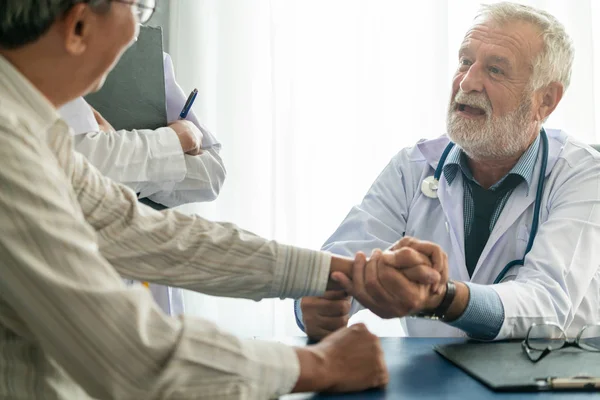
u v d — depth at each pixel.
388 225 1.83
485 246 1.68
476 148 1.68
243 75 2.91
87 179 1.01
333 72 2.83
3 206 0.70
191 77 2.88
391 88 2.80
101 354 0.71
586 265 1.53
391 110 2.80
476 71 1.68
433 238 1.78
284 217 2.82
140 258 1.04
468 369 1.00
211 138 1.92
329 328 1.30
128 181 1.63
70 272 0.71
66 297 0.70
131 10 0.84
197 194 1.82
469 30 1.76
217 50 2.91
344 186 2.83
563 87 1.75
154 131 1.71
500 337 1.28
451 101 1.74
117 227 1.03
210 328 0.78
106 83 1.71
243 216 2.88
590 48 2.70
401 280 1.14
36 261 0.70
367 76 2.81
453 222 1.73
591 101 2.71
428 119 2.78
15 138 0.73
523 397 0.87
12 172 0.71
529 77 1.66
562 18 2.72
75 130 1.58
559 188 1.67
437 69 2.76
